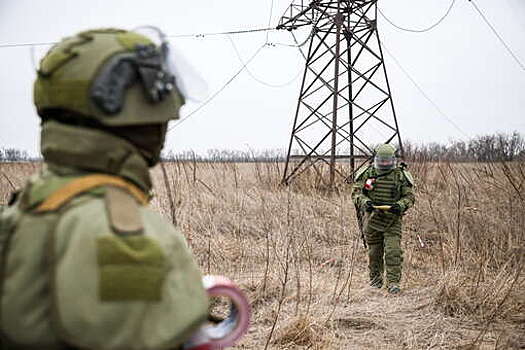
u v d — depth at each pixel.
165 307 1.10
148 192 1.32
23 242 1.15
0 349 1.15
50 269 1.10
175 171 7.28
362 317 4.50
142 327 1.06
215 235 6.47
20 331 1.09
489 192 8.47
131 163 1.25
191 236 6.37
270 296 5.01
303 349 3.93
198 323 1.14
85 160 1.22
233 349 3.88
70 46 1.23
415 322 4.50
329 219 8.12
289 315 4.43
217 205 7.87
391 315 4.66
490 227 7.14
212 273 5.59
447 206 8.09
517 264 5.68
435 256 6.75
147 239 1.12
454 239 6.77
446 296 4.94
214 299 4.75
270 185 9.70
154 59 1.24
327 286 5.34
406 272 6.18
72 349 1.11
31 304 1.10
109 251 1.07
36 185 1.23
